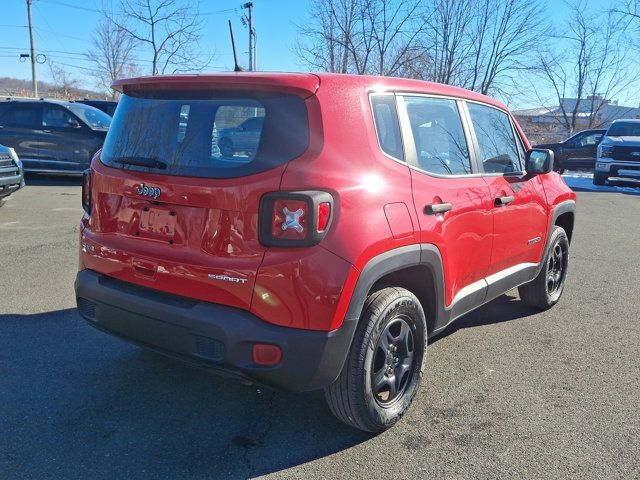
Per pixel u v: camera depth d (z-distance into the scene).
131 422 3.22
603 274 6.80
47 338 4.30
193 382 3.71
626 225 10.34
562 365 4.18
